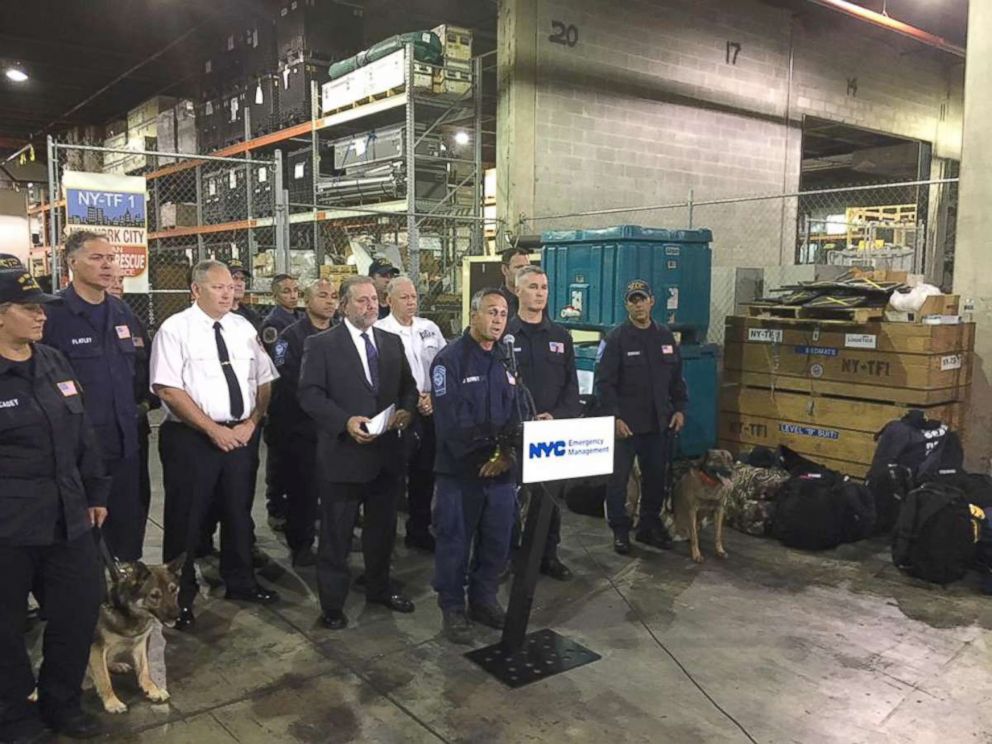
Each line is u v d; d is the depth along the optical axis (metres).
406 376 4.16
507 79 9.97
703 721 3.16
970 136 6.36
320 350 3.95
